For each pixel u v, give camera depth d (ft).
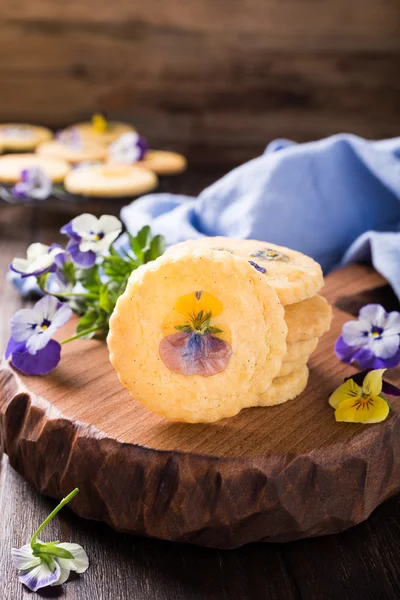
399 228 2.27
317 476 1.49
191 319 1.49
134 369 1.49
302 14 4.44
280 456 1.48
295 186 2.20
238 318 1.48
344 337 1.74
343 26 4.48
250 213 2.17
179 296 1.49
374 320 1.74
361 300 2.01
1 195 3.06
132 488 1.49
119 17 4.35
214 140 4.63
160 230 2.20
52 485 1.56
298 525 1.50
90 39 4.37
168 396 1.50
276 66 4.53
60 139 3.67
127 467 1.49
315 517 1.51
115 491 1.50
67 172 3.17
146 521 1.50
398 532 1.57
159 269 1.49
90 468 1.51
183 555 1.51
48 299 1.71
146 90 4.50
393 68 4.56
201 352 1.49
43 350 1.66
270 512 1.48
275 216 2.18
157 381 1.50
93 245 1.76
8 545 1.51
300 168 2.21
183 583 1.46
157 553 1.51
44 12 4.29
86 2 4.30
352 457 1.50
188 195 3.52
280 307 1.50
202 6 4.37
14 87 4.41
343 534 1.56
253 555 1.52
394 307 2.00
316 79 4.57
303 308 1.63
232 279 1.48
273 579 1.47
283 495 1.48
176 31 4.41
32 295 2.29
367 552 1.53
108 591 1.44
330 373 1.69
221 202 2.25
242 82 4.54
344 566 1.50
